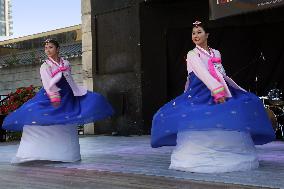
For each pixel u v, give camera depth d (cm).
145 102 830
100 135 879
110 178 346
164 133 362
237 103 339
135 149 585
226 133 361
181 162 372
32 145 455
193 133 367
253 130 341
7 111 891
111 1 883
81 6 966
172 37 852
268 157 458
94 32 917
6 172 400
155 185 308
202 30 377
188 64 376
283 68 758
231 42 810
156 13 843
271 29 772
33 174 382
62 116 430
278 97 665
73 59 1348
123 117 859
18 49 1834
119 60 871
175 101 376
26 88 923
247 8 668
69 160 460
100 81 906
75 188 307
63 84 447
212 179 325
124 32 861
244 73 797
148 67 836
